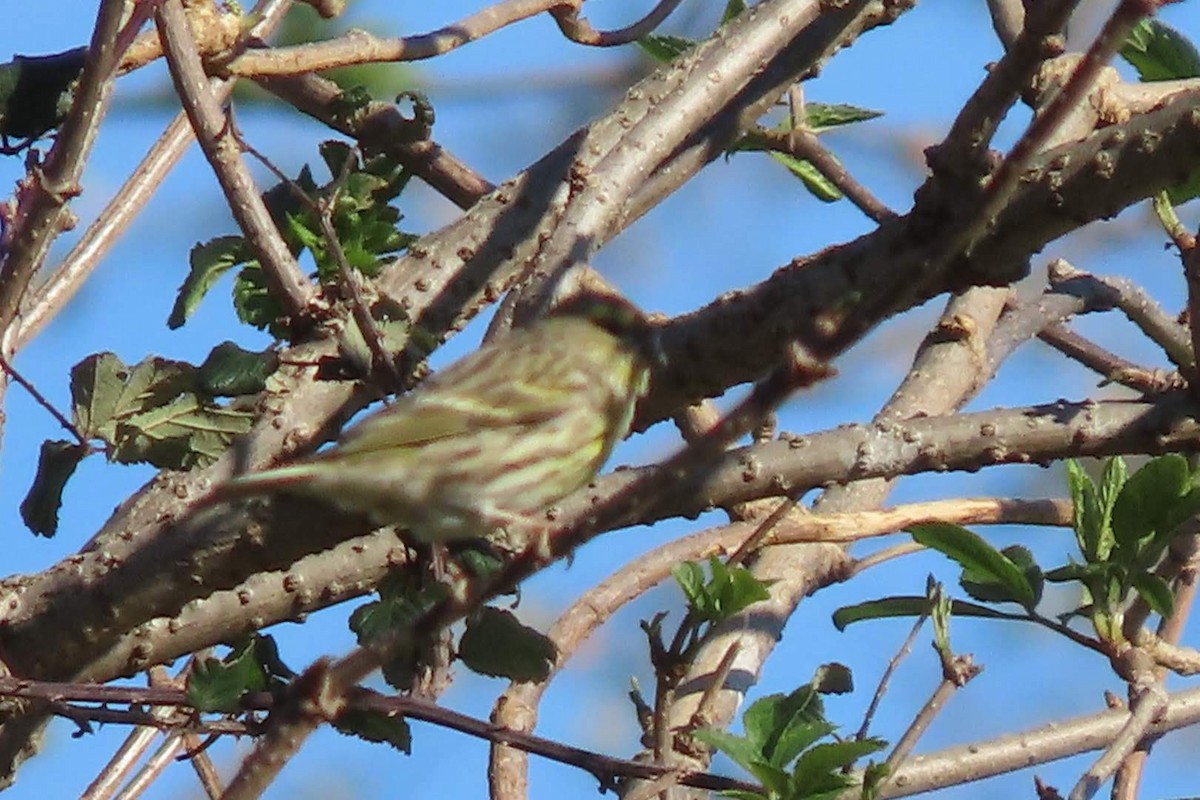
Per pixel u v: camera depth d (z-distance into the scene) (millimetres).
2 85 8758
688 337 8250
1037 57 6980
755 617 10578
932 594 8992
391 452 8172
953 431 8375
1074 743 10211
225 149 8453
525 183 9727
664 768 7746
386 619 8219
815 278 7855
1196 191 9461
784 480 8289
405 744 8141
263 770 6777
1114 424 8352
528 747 7719
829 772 7738
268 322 9203
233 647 8719
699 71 10219
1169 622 10203
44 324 9914
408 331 8945
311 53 9664
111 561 8320
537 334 9008
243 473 8477
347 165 9156
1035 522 10820
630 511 6469
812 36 10594
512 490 8414
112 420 8516
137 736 9898
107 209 10234
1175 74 10578
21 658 8438
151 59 9516
